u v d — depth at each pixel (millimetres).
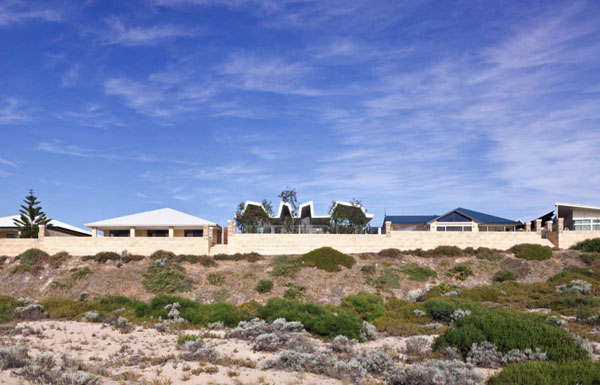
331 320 21172
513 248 49625
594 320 21984
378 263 45781
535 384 12234
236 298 37656
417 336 20047
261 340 17703
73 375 11656
